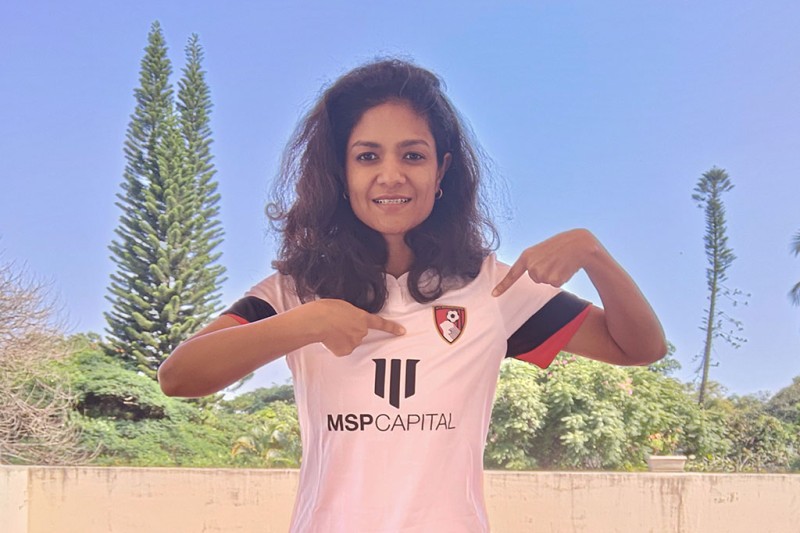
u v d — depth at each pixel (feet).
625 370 35.58
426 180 5.47
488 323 5.37
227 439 44.80
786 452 38.22
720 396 55.26
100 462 41.98
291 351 4.93
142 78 66.90
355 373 5.11
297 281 5.55
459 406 5.13
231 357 4.84
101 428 43.27
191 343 4.94
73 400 45.37
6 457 39.70
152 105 66.49
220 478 24.71
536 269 5.17
